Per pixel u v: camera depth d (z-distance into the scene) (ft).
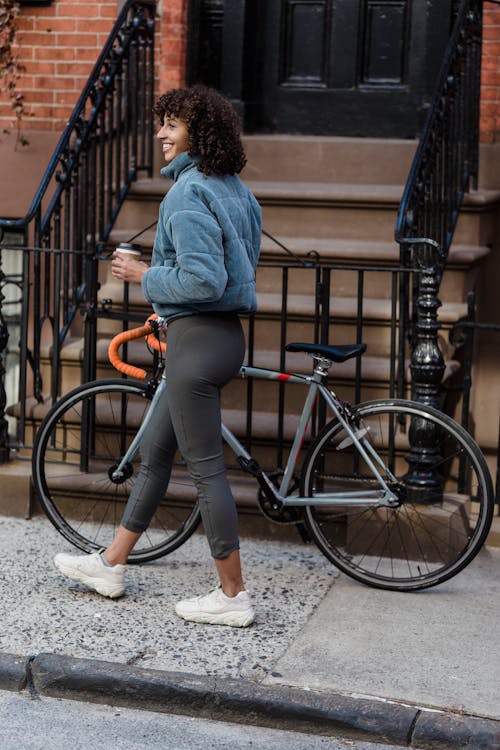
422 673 13.01
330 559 15.76
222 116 13.64
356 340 17.98
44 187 18.89
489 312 21.31
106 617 14.48
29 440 19.52
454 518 16.26
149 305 19.53
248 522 17.44
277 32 22.99
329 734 12.25
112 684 12.76
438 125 18.69
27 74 23.41
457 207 19.62
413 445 16.35
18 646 13.51
